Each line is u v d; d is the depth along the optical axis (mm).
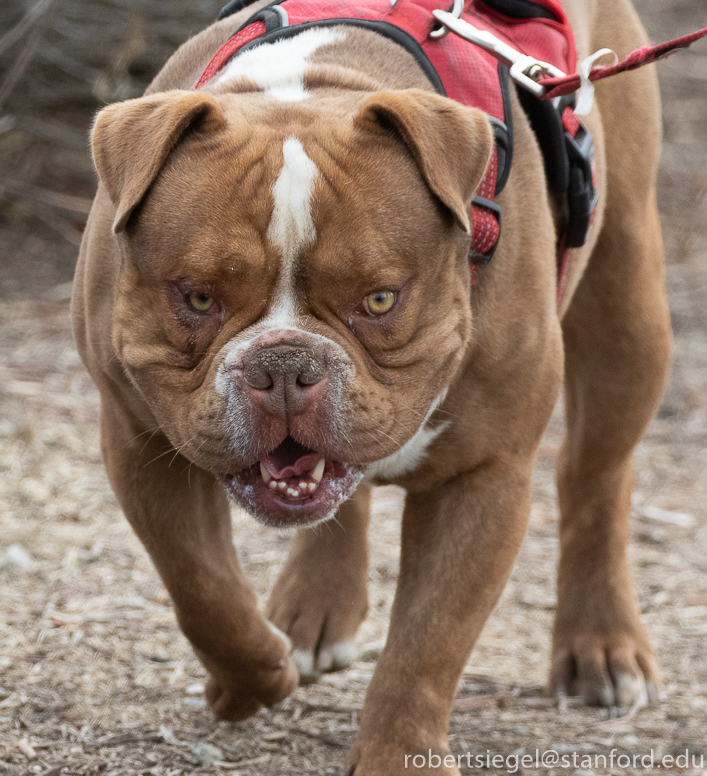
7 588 6426
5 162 13211
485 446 4348
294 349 3549
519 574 7395
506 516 4387
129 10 13289
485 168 3801
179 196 3684
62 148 13633
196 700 5301
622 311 5734
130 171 3689
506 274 4254
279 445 3777
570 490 6055
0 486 7906
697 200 15875
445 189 3670
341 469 3902
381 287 3676
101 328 4172
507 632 6551
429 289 3824
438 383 3965
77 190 13422
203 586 4477
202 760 4695
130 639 5918
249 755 4812
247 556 7312
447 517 4414
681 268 13953
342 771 4711
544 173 4707
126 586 6602
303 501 3824
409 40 4422
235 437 3633
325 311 3676
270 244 3582
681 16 21562
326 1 4648
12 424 8859
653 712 5594
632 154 5645
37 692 5203
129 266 3838
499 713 5469
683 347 11844
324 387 3602
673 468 9352
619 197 5617
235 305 3666
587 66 4332
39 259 12500
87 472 8281
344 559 5840
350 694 5641
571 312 5859
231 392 3605
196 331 3740
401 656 4293
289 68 4227
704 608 6875
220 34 4762
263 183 3605
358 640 6324
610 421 5863
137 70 13375
